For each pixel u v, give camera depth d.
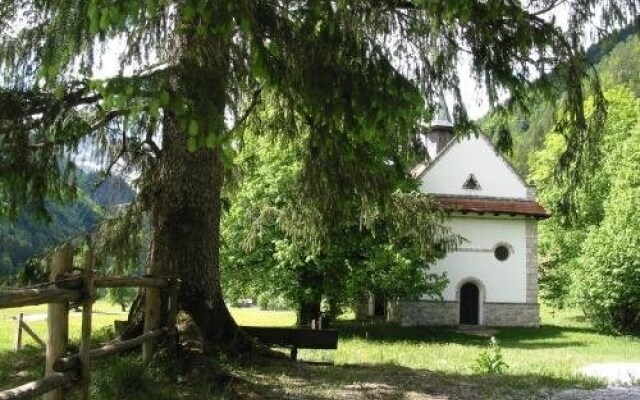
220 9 4.74
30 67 6.75
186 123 4.85
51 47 5.22
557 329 29.58
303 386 7.35
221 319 8.59
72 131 7.63
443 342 22.22
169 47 6.87
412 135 8.96
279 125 9.15
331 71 5.41
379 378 8.33
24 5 6.58
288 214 10.28
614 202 28.38
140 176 9.73
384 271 23.02
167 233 8.36
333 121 5.60
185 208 8.38
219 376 6.95
